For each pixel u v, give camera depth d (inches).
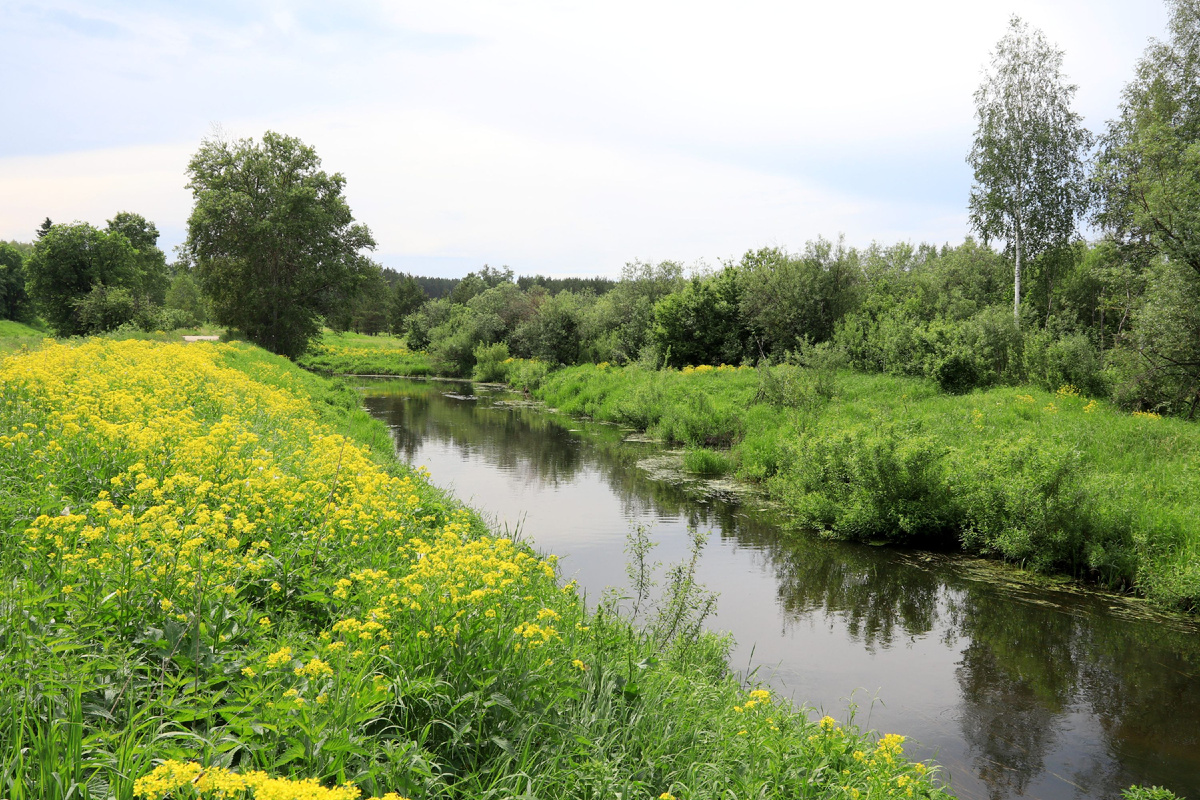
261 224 1432.1
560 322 1696.6
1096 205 989.8
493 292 2101.4
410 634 141.6
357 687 115.3
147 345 749.3
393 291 3772.1
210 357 695.1
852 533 442.6
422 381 1795.0
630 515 489.7
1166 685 269.1
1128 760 221.8
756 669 257.0
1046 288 1119.0
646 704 166.7
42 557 148.2
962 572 387.9
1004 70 1021.2
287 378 779.4
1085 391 710.5
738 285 1347.2
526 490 560.4
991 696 259.0
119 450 230.1
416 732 127.6
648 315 1542.8
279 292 1491.1
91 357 474.3
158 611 132.3
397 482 284.0
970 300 1152.2
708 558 403.2
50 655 107.7
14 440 219.9
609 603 233.1
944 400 715.4
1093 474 417.7
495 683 135.9
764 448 621.6
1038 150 1010.7
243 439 276.5
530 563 192.7
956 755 222.2
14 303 2746.1
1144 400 667.4
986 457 442.9
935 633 313.0
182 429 260.4
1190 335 641.0
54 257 2063.2
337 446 311.9
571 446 788.0
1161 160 701.3
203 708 110.0
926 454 442.3
